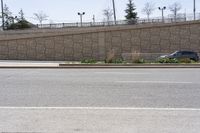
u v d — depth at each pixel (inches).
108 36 2444.6
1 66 1132.5
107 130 274.2
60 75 779.4
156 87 538.0
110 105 382.6
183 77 707.4
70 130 275.1
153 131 271.0
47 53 2420.0
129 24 2463.1
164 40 2443.4
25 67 1110.4
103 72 876.6
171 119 311.6
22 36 2407.7
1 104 393.4
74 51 2433.6
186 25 2447.1
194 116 323.9
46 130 275.6
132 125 289.9
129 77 714.8
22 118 319.0
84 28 2444.6
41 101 412.5
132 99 423.2
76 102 404.2
